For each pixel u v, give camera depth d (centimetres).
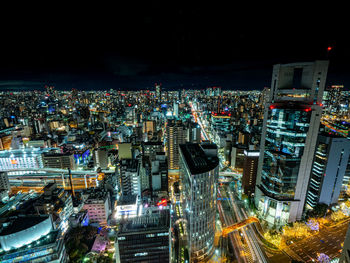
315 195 16188
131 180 18325
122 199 13750
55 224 14125
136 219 10206
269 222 15712
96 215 16550
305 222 14700
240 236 14312
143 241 9425
